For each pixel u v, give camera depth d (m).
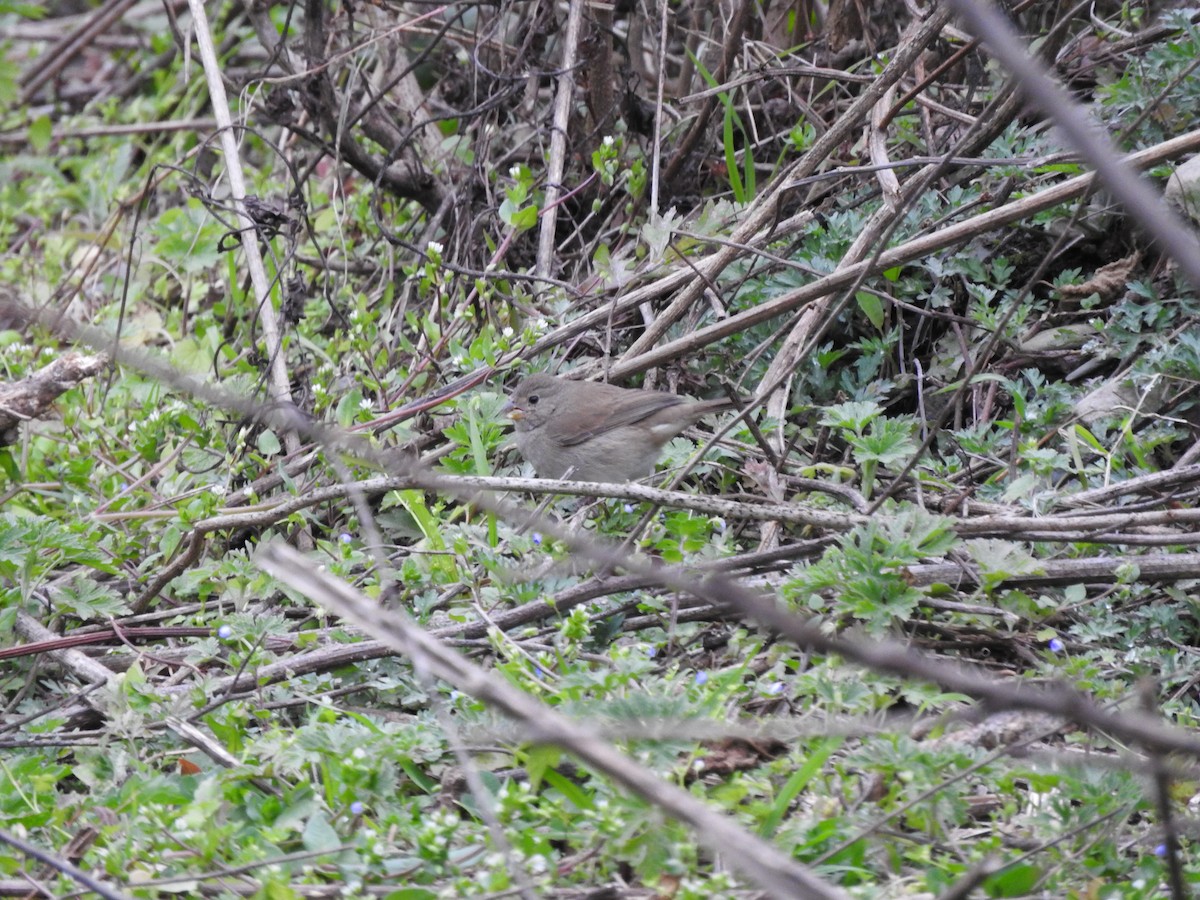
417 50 14.64
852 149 12.36
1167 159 9.54
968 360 10.63
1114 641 8.21
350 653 8.25
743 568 8.52
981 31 4.37
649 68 14.89
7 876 6.49
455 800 7.01
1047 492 9.11
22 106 18.59
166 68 18.67
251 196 12.27
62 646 8.68
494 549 9.21
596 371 11.32
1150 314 10.16
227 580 9.30
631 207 12.68
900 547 7.97
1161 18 11.59
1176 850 5.21
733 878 6.12
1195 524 8.99
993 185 11.39
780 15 13.91
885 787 6.75
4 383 10.82
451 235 13.38
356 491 7.53
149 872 6.36
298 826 6.80
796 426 10.66
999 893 6.08
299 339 12.17
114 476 11.33
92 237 15.75
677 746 6.64
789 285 11.07
